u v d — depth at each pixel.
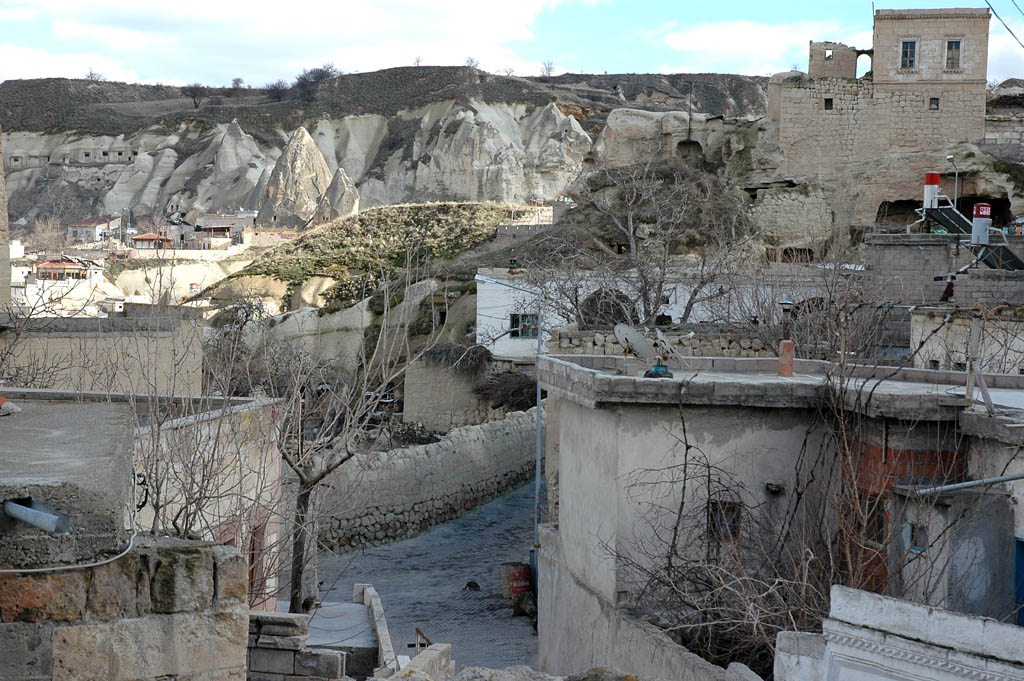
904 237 27.11
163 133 197.62
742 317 26.97
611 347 21.28
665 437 12.70
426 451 31.98
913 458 11.89
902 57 53.91
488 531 31.78
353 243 81.50
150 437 9.91
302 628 9.79
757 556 12.41
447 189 169.12
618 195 52.94
